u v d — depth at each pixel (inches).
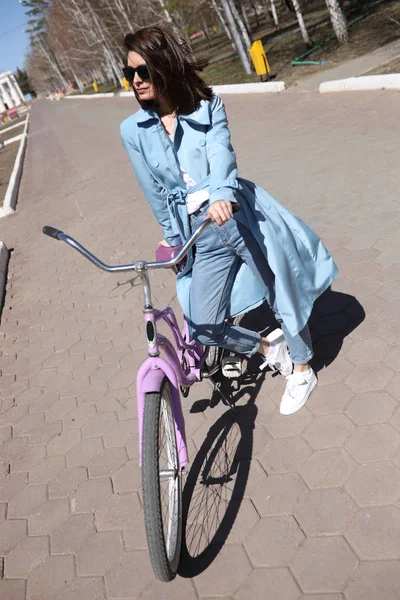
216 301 99.0
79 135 788.6
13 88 4707.2
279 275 94.6
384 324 125.1
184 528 93.8
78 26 1601.9
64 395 147.4
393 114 284.8
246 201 94.3
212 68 887.1
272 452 102.1
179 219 93.1
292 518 88.3
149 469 74.2
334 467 94.2
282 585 79.0
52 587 92.4
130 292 195.8
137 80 83.1
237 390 121.9
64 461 121.8
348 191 206.5
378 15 655.1
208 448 109.3
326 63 513.0
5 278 261.1
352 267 153.3
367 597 73.6
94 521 103.1
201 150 88.5
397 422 98.3
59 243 287.4
